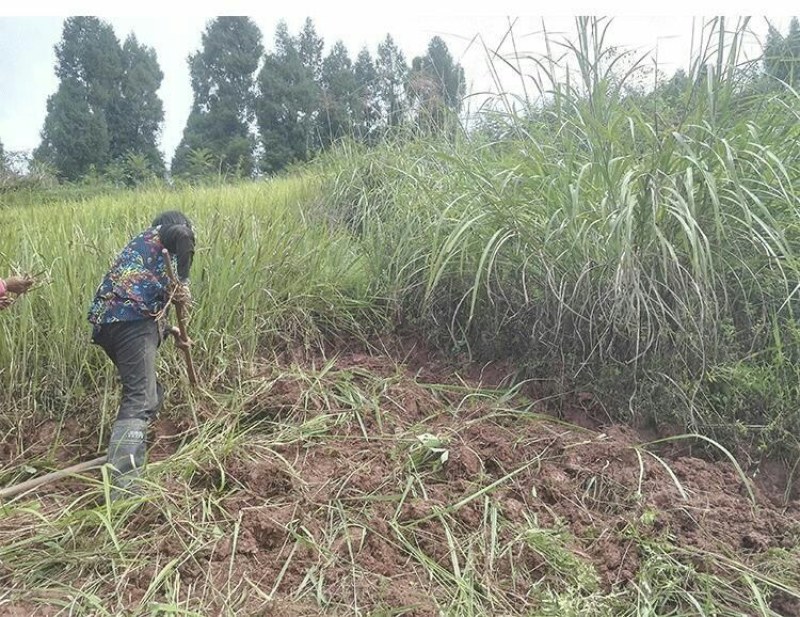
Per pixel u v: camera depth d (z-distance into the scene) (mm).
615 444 3738
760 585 2822
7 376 4172
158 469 3418
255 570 2818
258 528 3018
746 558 3008
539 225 4367
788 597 2793
